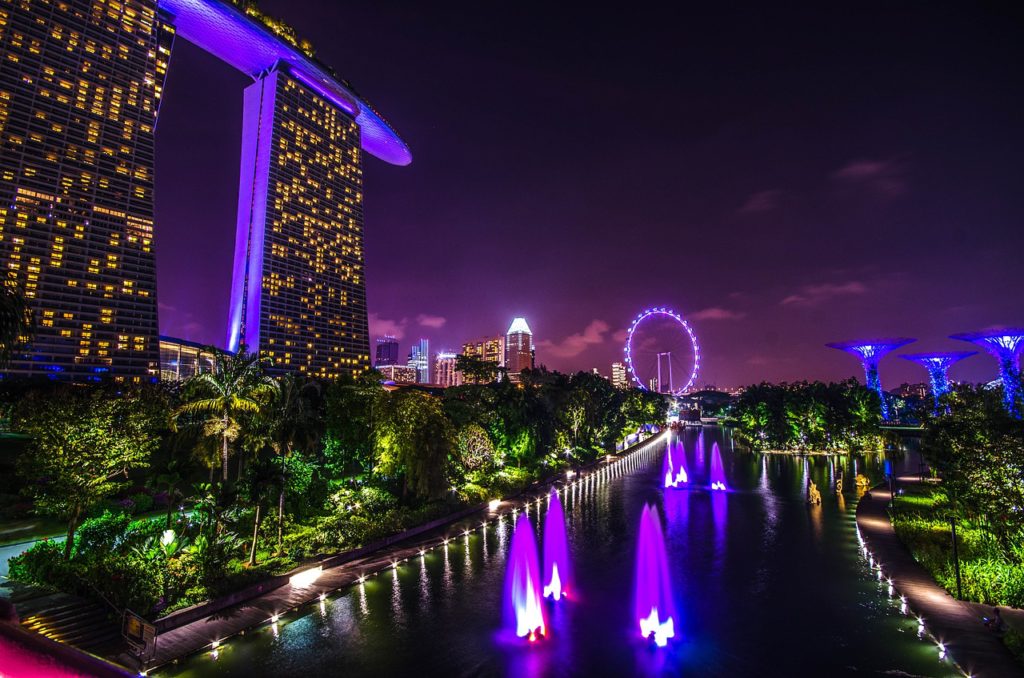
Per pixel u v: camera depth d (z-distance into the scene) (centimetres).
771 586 4472
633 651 3478
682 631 3728
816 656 3378
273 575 4366
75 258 16538
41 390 8600
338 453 7125
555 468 10131
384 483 7150
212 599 3866
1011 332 11675
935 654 3338
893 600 4128
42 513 4641
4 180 15712
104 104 17862
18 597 3478
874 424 13250
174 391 9650
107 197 17438
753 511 7188
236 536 4809
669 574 4781
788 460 12550
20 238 15712
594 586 4522
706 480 9756
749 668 3278
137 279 17688
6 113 16038
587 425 12925
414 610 4031
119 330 17075
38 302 15712
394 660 3366
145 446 4366
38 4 17012
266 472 4791
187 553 4250
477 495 7350
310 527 5372
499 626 3794
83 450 3928
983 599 3984
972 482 4312
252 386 6038
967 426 4712
